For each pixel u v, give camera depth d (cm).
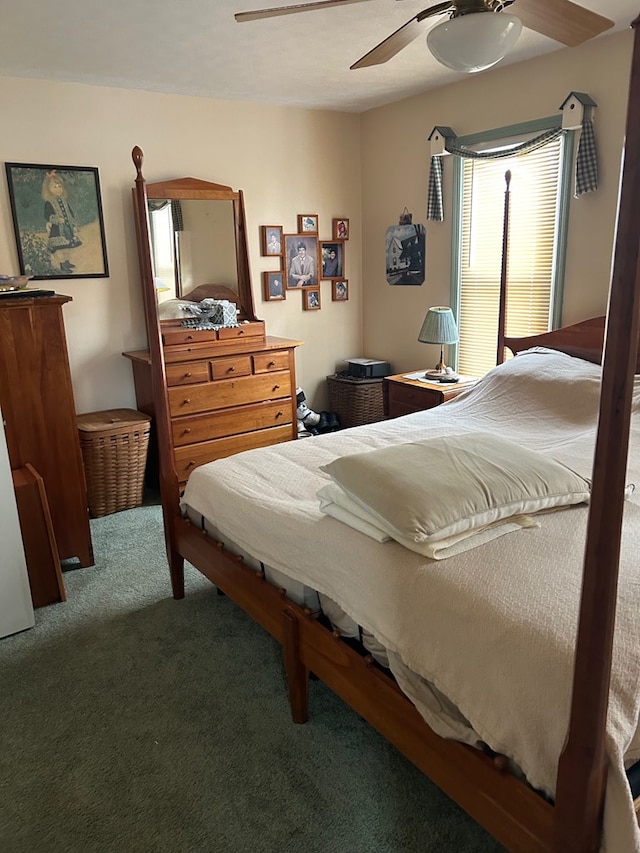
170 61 313
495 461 179
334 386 475
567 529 167
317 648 178
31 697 209
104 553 314
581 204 327
